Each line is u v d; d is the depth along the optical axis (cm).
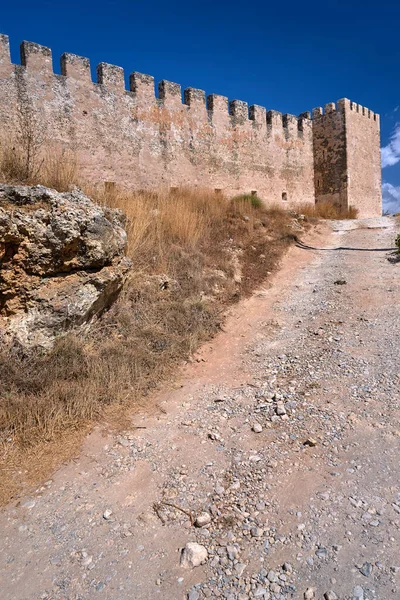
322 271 1098
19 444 395
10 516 320
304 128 2295
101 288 594
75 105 1316
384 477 331
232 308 819
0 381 451
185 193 1384
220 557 277
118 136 1440
